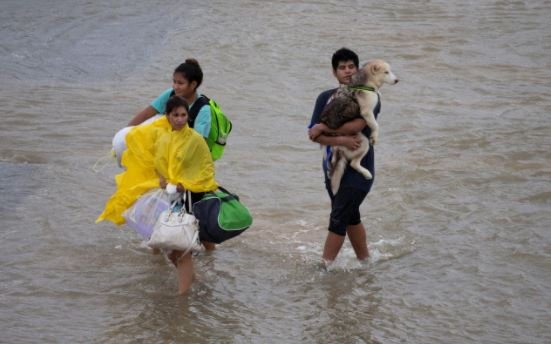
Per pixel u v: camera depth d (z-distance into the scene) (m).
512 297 17.88
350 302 17.77
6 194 23.27
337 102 17.78
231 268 19.31
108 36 43.16
